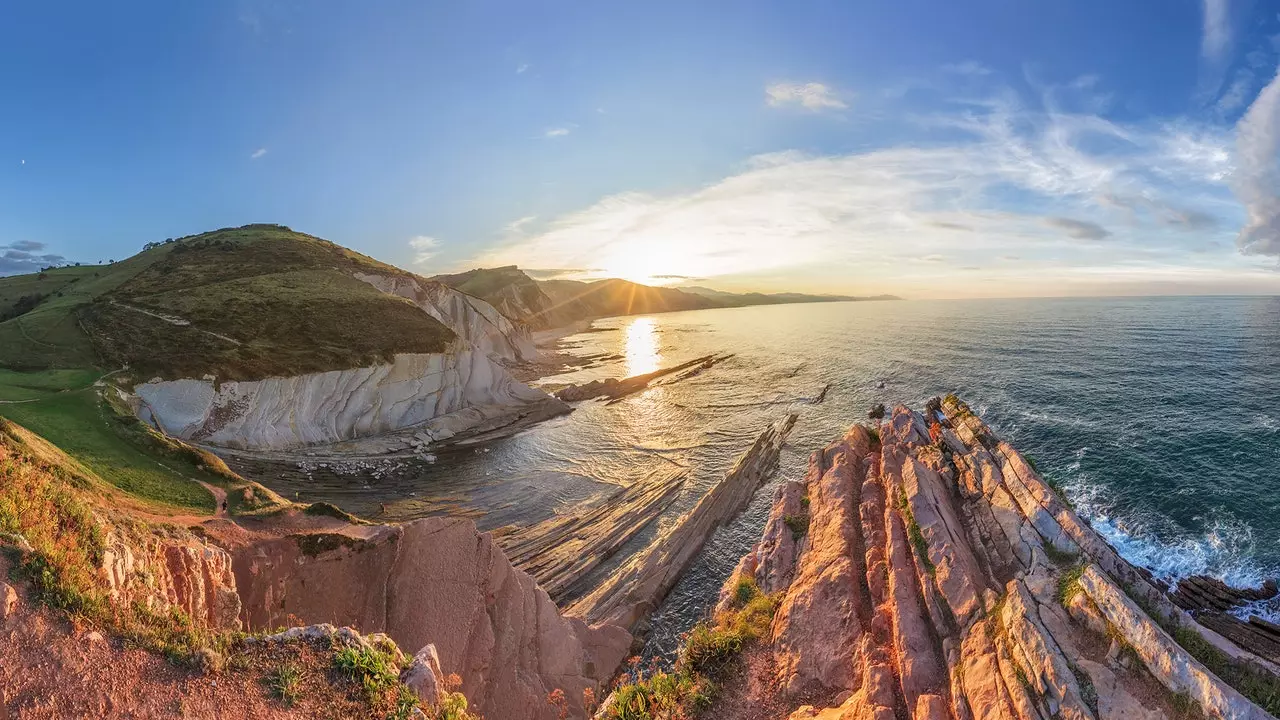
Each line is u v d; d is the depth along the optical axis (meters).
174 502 21.17
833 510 24.66
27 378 39.25
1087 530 17.17
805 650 17.75
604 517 36.66
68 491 14.04
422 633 18.03
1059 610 14.90
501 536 34.22
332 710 9.69
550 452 51.75
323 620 17.78
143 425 27.84
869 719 13.53
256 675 9.89
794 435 53.59
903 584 18.09
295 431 47.34
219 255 76.50
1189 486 33.94
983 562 19.00
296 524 19.56
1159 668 12.25
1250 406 47.09
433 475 45.38
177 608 11.41
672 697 17.64
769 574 24.06
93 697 8.34
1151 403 50.09
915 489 21.89
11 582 9.22
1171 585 25.34
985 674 13.95
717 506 36.94
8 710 7.71
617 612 26.16
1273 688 12.00
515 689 18.72
